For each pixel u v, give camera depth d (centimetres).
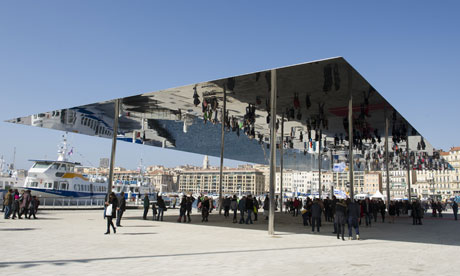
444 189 12738
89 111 2383
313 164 5191
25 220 1928
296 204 3059
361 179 17562
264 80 1686
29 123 2608
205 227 1797
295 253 1013
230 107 2288
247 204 2112
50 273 686
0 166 6116
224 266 791
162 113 2447
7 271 699
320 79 1648
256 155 4450
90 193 4362
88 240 1190
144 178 6950
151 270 730
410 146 3456
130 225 1805
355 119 2505
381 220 2848
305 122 2661
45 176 3850
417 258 981
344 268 805
